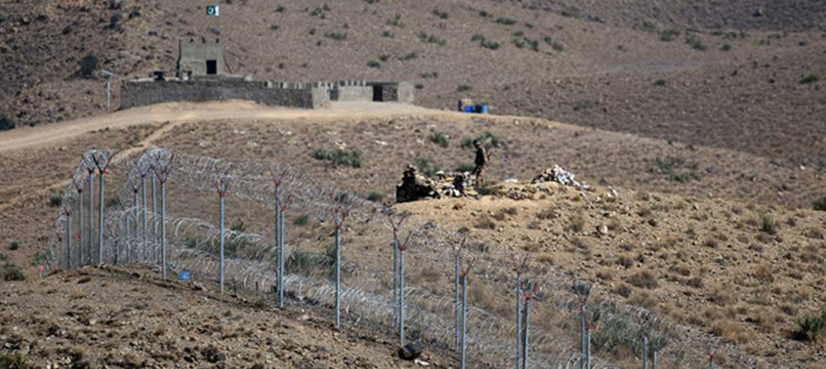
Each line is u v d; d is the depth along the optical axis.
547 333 108.62
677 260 157.62
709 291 146.88
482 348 99.69
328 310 105.75
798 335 132.50
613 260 152.75
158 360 82.88
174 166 148.62
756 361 119.19
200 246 122.38
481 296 117.81
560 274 138.50
